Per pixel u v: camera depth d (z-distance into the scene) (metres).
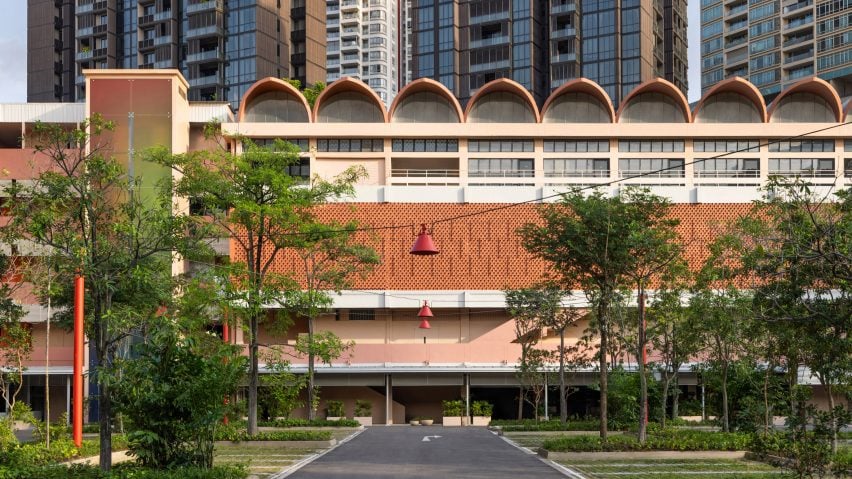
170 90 53.59
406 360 52.69
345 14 164.75
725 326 30.31
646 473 21.95
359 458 26.84
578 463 24.94
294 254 55.84
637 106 61.03
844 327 14.59
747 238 30.27
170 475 17.38
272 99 60.06
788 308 15.22
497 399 58.97
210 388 18.72
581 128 59.34
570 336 55.84
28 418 28.62
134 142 52.91
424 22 118.19
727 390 35.34
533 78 112.25
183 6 115.62
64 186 20.47
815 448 16.23
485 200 58.16
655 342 35.62
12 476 18.12
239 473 19.55
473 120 61.09
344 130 58.97
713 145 59.88
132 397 18.48
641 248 29.19
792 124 58.78
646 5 110.81
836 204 17.02
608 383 40.12
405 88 60.47
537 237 30.11
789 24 114.19
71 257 20.17
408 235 58.19
